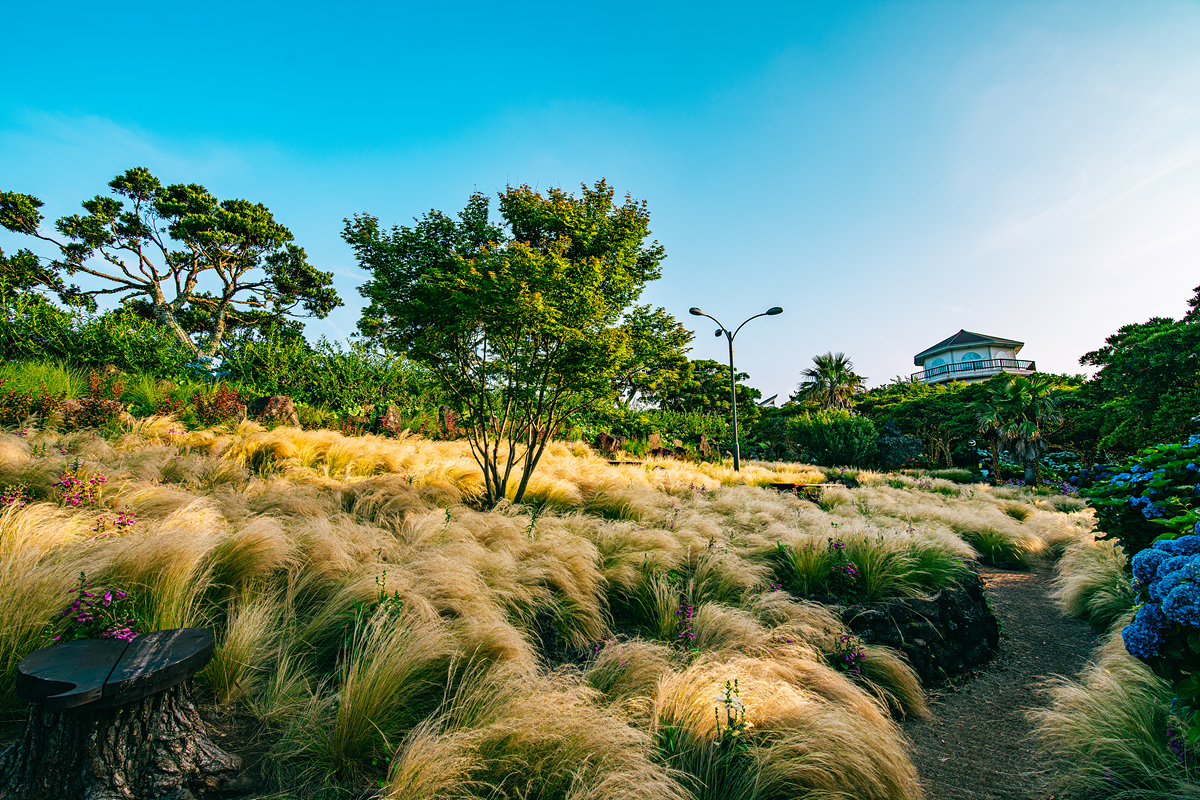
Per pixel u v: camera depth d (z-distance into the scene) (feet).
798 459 93.71
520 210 24.14
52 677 6.06
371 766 7.86
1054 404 84.69
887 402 130.31
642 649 11.41
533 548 16.05
